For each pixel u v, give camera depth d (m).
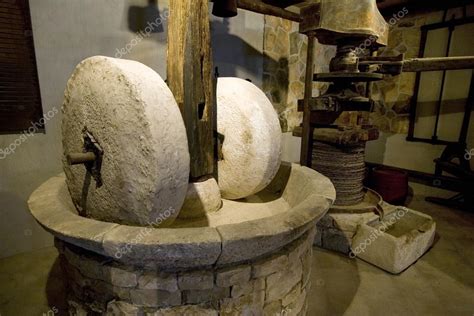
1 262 2.36
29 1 2.20
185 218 1.85
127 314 1.27
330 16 2.44
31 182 2.45
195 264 1.18
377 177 3.80
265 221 1.28
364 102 2.58
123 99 1.35
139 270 1.22
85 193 1.66
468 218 3.39
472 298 2.06
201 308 1.25
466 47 3.61
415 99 4.07
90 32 2.50
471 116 3.63
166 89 1.44
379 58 2.74
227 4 2.28
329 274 2.34
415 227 2.81
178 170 1.41
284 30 4.11
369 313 1.91
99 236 1.14
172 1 1.68
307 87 2.83
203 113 1.84
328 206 1.50
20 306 1.90
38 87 2.36
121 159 1.40
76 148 1.67
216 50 3.43
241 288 1.29
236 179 2.03
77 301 1.43
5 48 2.17
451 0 3.63
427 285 2.20
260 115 1.92
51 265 2.35
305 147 2.93
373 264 2.46
